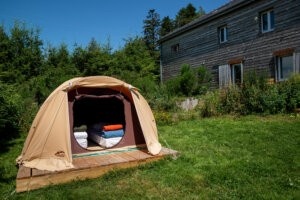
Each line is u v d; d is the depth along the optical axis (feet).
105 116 28.04
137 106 23.03
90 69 85.66
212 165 19.22
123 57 93.30
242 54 54.75
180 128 33.63
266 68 49.67
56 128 19.75
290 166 18.20
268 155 20.77
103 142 23.20
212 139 26.89
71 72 83.35
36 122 20.77
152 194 15.38
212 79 62.64
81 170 18.35
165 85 62.03
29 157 19.42
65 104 20.30
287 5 45.73
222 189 15.49
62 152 19.44
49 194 15.96
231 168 18.40
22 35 88.48
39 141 19.63
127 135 23.22
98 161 19.86
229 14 57.62
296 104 36.29
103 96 22.35
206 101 43.14
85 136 22.50
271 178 16.57
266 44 49.65
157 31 181.27
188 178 17.21
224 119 37.17
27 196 15.89
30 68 85.81
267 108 37.58
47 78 66.39
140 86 61.21
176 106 47.70
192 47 69.41
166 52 81.25
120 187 16.49
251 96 39.58
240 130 29.30
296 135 25.63
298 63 44.01
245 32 53.93
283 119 33.30
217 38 61.11
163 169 19.08
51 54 89.40
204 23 64.54
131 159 20.16
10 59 85.35
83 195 15.48
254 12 51.90
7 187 17.49
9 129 34.04
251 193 14.73
